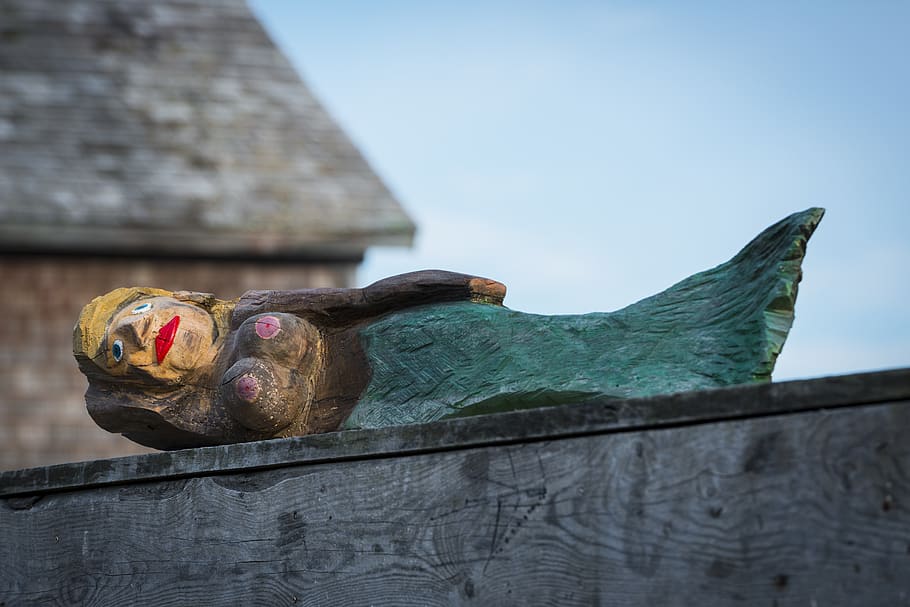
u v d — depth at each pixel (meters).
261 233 11.79
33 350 11.82
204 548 3.26
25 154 12.19
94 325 3.68
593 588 2.69
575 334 3.29
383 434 3.04
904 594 2.35
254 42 14.16
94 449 11.75
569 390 3.16
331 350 3.63
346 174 12.69
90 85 13.18
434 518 2.93
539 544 2.77
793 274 2.97
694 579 2.57
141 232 11.67
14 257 11.91
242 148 12.74
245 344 3.55
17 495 3.64
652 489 2.65
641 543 2.65
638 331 3.21
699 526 2.58
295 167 12.64
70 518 3.52
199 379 3.67
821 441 2.49
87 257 11.98
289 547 3.13
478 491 2.88
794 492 2.50
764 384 2.57
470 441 2.91
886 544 2.39
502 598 2.80
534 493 2.80
